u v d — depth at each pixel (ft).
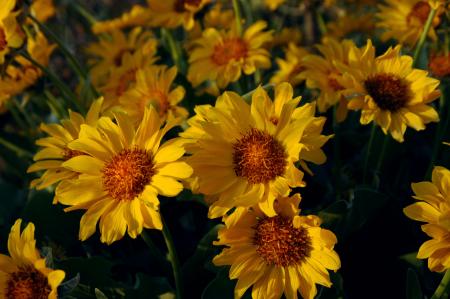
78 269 1.81
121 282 1.91
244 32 2.29
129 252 2.07
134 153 1.62
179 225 2.10
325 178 2.15
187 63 2.61
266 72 2.84
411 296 1.67
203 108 1.66
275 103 1.66
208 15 2.73
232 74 2.21
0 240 2.02
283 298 1.81
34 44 2.25
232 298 1.75
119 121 1.63
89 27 3.52
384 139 2.06
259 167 1.59
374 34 2.89
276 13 3.55
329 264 1.58
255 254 1.64
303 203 2.10
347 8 3.21
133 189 1.59
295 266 1.63
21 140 2.65
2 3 1.94
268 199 1.57
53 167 1.77
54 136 1.81
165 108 2.08
